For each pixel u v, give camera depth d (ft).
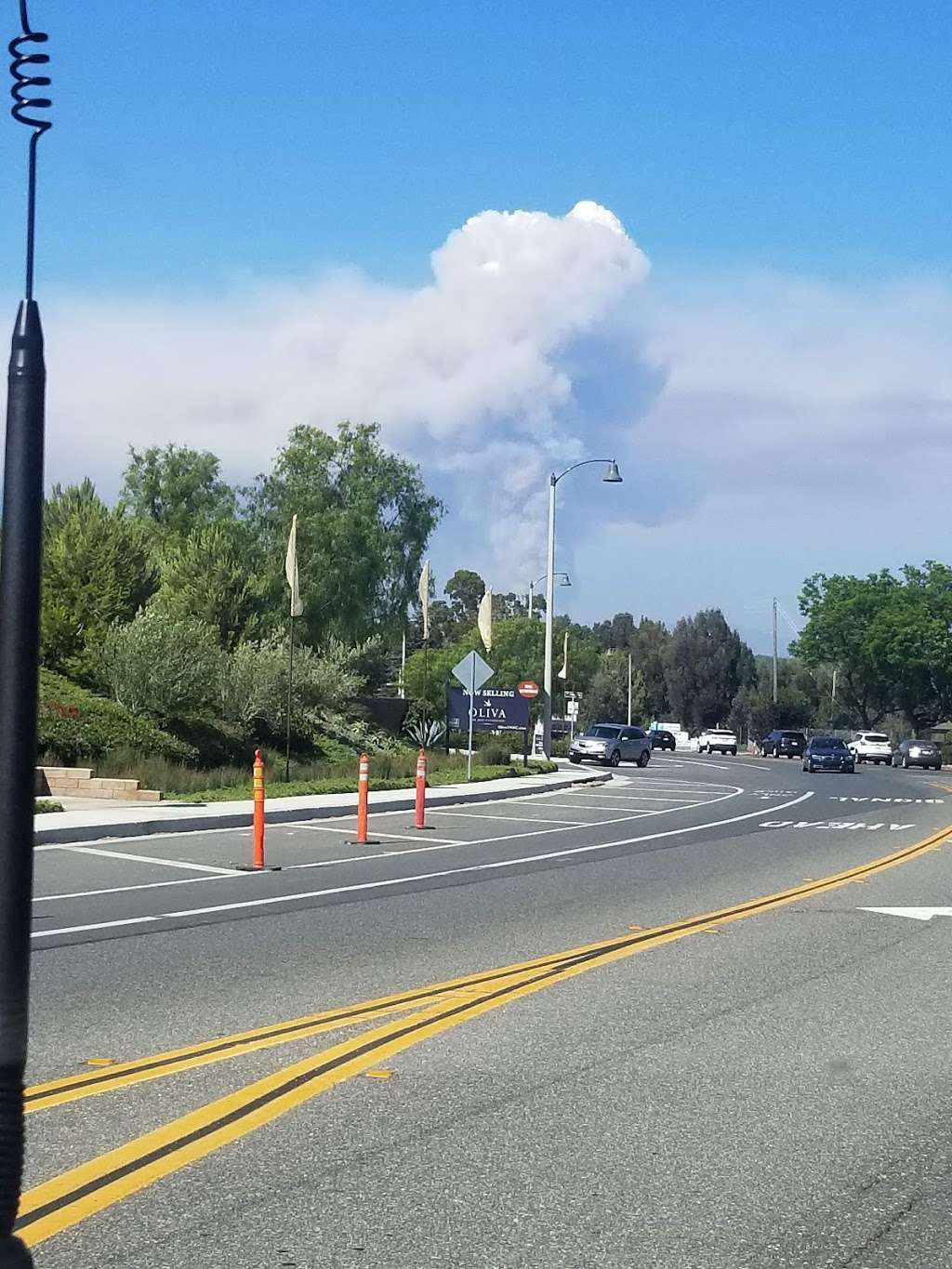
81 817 72.54
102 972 34.78
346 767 119.85
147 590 130.41
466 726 153.58
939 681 309.63
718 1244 17.63
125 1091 23.86
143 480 262.26
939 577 315.99
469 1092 24.34
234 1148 20.92
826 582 322.14
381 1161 20.51
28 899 12.74
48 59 13.85
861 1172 20.57
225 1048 27.12
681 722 423.64
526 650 301.43
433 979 34.60
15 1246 12.39
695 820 93.35
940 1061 27.43
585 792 124.06
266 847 66.33
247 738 121.29
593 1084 25.09
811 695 408.46
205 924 42.57
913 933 43.50
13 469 13.32
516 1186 19.57
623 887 54.44
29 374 13.47
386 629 224.94
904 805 115.44
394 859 62.90
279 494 226.38
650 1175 20.21
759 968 37.09
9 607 12.96
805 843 76.07
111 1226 17.67
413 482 226.99
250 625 148.46
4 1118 12.44
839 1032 29.68
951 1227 18.45
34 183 13.80
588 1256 17.12
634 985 34.30
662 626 457.27
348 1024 29.40
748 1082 25.50
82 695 108.17
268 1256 16.83
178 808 80.53
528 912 46.80
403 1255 16.97
